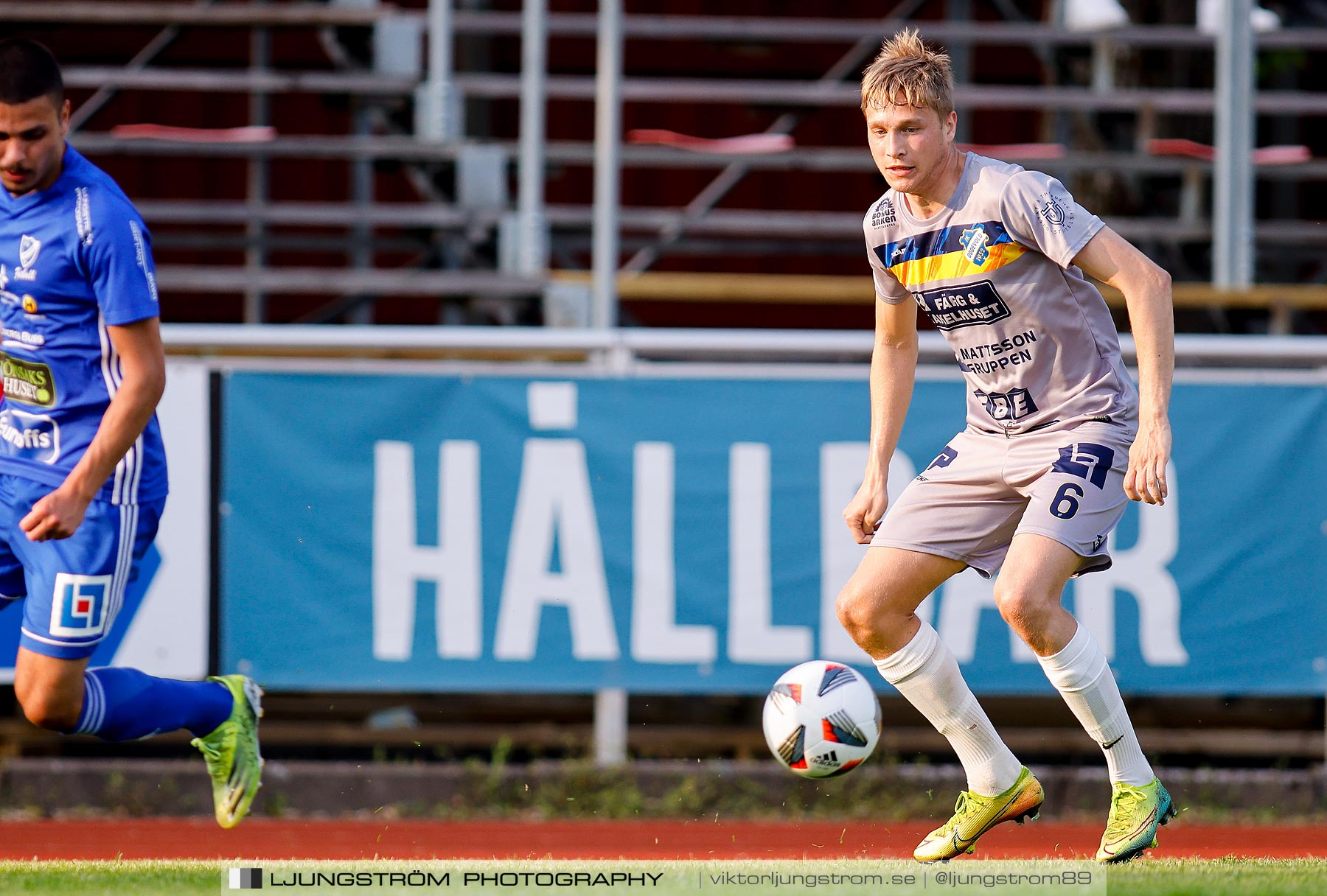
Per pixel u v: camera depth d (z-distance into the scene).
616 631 22.38
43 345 13.58
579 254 36.81
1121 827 13.60
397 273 31.58
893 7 48.66
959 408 22.56
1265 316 32.88
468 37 42.97
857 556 22.53
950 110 13.17
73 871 13.12
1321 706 25.59
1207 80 41.72
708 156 35.94
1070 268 13.32
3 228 13.35
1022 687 22.20
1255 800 23.45
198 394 22.16
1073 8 41.59
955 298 13.55
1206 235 35.34
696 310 41.91
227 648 21.98
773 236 41.19
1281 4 44.19
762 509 22.52
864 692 15.23
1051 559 13.01
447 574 22.31
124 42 45.09
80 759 24.17
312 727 24.56
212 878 12.44
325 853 19.30
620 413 22.58
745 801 23.05
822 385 22.69
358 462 22.33
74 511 12.89
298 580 22.14
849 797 23.14
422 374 22.48
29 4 35.22
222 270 31.50
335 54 36.94
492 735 24.25
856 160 35.97
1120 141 41.88
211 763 14.68
